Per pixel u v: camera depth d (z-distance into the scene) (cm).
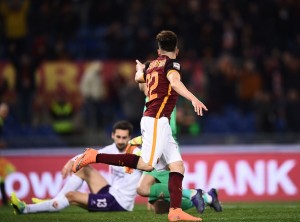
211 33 6066
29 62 5872
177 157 2488
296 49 6191
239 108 5672
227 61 5750
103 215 2914
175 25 6056
